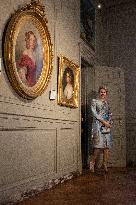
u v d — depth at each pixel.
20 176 3.75
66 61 5.35
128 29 8.54
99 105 6.26
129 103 8.23
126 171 6.46
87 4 7.29
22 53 3.84
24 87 3.79
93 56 7.69
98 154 6.88
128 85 8.32
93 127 6.24
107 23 8.84
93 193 4.21
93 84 7.25
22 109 3.84
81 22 6.73
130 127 8.12
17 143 3.70
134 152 8.00
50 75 4.52
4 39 3.49
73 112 5.82
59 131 5.07
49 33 4.52
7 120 3.49
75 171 5.72
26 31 3.94
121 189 4.50
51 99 4.75
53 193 4.20
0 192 3.30
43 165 4.41
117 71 7.42
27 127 3.96
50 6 4.91
